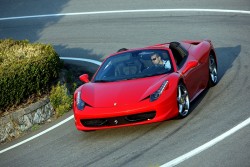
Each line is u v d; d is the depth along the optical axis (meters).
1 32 59.94
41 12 65.31
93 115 24.89
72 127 29.45
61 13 63.47
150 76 27.03
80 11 62.78
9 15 66.38
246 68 34.78
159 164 20.88
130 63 28.31
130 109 24.36
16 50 38.66
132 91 25.48
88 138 26.44
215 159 20.31
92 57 46.47
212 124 24.78
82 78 28.83
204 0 58.66
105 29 54.56
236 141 21.92
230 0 57.31
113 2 64.12
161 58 28.11
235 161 19.77
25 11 66.94
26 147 28.14
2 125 30.92
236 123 24.28
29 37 56.47
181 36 47.72
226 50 41.16
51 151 26.08
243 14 51.56
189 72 28.22
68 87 36.78
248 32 45.59
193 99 28.34
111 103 24.97
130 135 25.36
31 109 32.03
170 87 25.33
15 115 31.44
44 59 34.09
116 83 26.92
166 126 25.66
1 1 73.31
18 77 32.31
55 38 54.78
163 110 24.62
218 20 50.84
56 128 30.23
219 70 35.72
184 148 22.19
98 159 23.09
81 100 26.27
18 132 31.27
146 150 22.92
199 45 32.06
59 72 36.88
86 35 53.84
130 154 22.83
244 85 30.75
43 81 33.94
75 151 25.03
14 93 32.16
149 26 52.72
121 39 50.22
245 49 40.53
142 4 61.09
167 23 52.66
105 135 26.22
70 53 48.94
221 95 29.56
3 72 31.73
